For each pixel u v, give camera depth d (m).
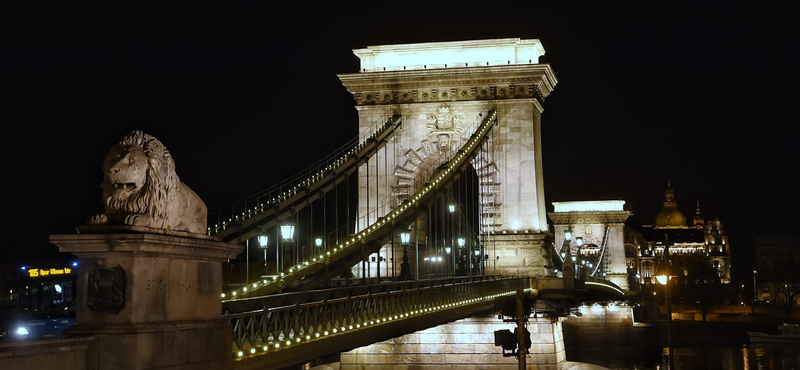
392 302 34.94
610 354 125.50
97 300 18.62
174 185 19.95
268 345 24.30
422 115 76.56
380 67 78.50
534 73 74.94
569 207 157.38
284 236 43.59
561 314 68.25
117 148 19.16
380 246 49.09
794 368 104.19
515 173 75.19
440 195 59.75
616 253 152.75
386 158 76.62
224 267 50.28
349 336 30.66
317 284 39.69
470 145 68.62
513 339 30.66
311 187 56.91
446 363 69.75
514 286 60.03
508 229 74.81
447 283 44.75
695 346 137.50
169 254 19.52
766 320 180.50
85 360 18.06
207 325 20.91
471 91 76.19
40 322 41.31
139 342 18.36
